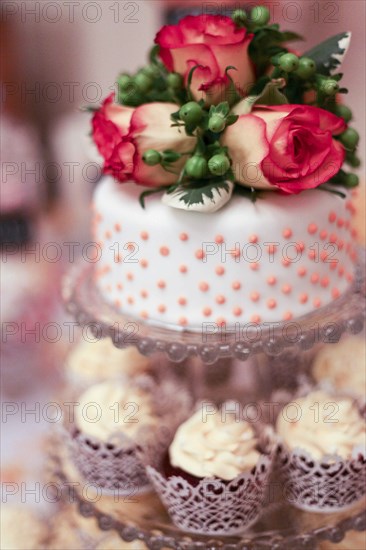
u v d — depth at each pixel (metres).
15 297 1.02
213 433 0.70
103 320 0.69
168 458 0.70
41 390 1.00
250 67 0.67
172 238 0.66
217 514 0.68
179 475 0.68
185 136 0.65
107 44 1.21
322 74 0.68
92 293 0.73
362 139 1.01
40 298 1.03
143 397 0.77
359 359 0.79
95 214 0.72
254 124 0.63
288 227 0.66
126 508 0.72
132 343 0.66
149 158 0.65
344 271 0.70
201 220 0.66
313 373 0.80
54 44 1.23
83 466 0.74
